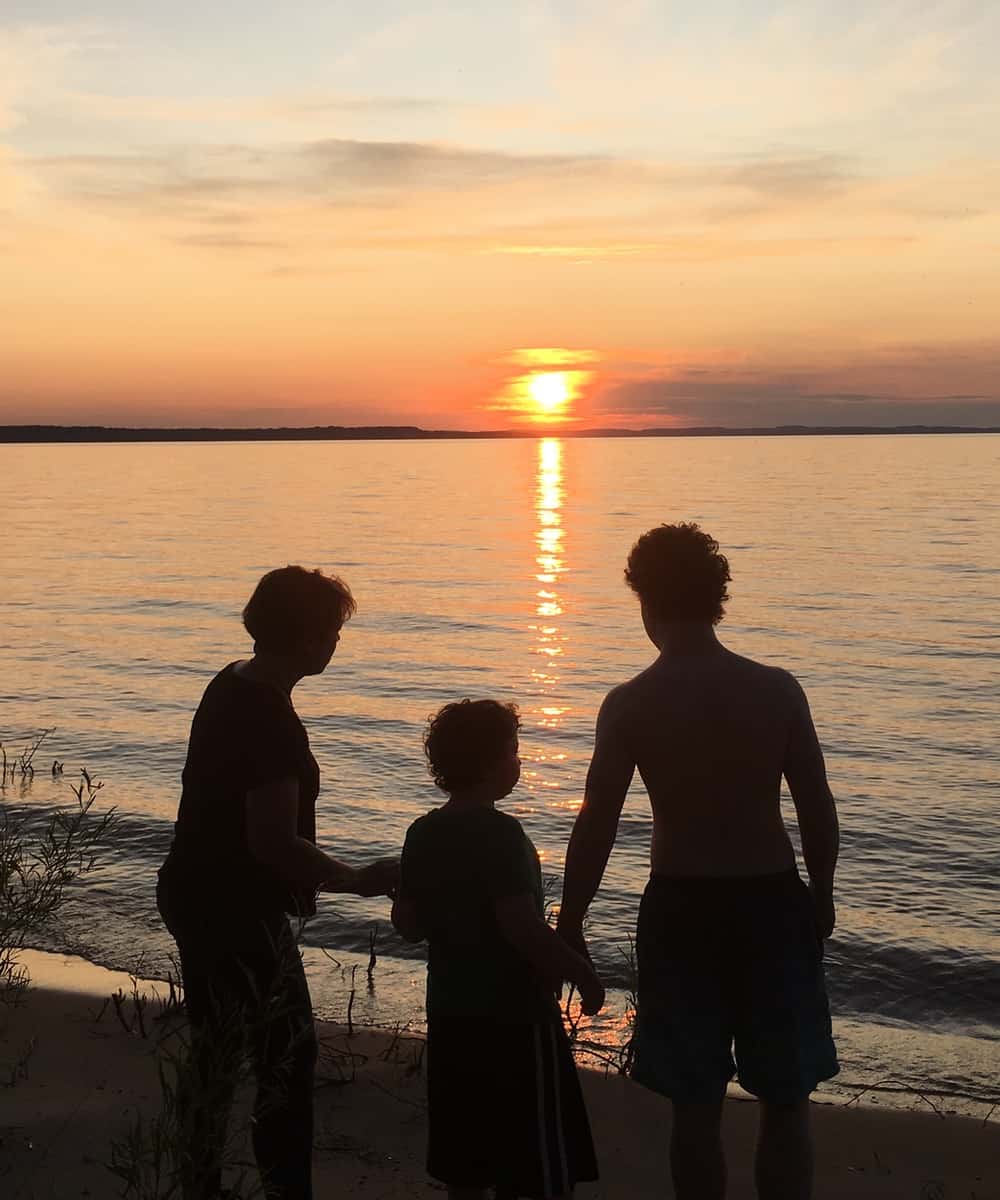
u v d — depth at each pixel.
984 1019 6.46
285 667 3.11
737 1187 3.83
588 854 3.04
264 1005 2.90
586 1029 5.73
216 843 3.04
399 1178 3.74
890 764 14.00
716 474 142.38
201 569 40.75
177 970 6.47
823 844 3.02
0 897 4.84
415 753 14.05
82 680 19.55
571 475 144.38
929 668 21.56
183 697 17.81
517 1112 2.89
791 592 33.59
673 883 3.00
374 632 26.78
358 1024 5.75
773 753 2.97
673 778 3.00
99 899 7.91
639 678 3.12
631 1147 4.12
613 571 40.97
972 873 9.42
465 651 24.05
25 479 135.12
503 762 2.99
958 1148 4.27
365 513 75.44
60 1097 4.29
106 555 46.12
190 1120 2.91
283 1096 3.05
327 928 7.51
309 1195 3.11
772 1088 2.91
